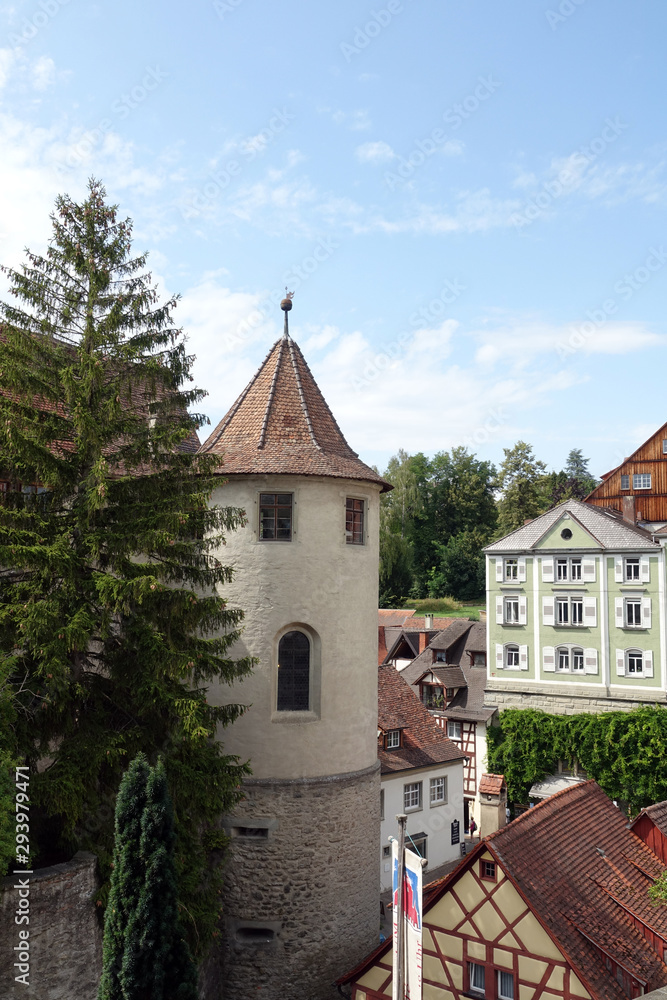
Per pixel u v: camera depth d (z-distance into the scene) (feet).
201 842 56.39
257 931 62.90
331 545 67.51
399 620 212.23
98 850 45.91
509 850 52.24
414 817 106.01
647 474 177.17
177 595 48.14
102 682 49.62
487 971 50.60
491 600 150.61
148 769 42.83
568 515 144.36
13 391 47.34
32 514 46.06
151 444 51.90
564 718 136.05
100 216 53.06
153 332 53.93
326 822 64.18
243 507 66.74
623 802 131.13
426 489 294.46
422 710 117.08
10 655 43.50
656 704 132.77
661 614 133.90
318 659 66.18
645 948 51.31
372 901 67.41
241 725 64.23
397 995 34.47
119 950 40.65
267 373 74.18
